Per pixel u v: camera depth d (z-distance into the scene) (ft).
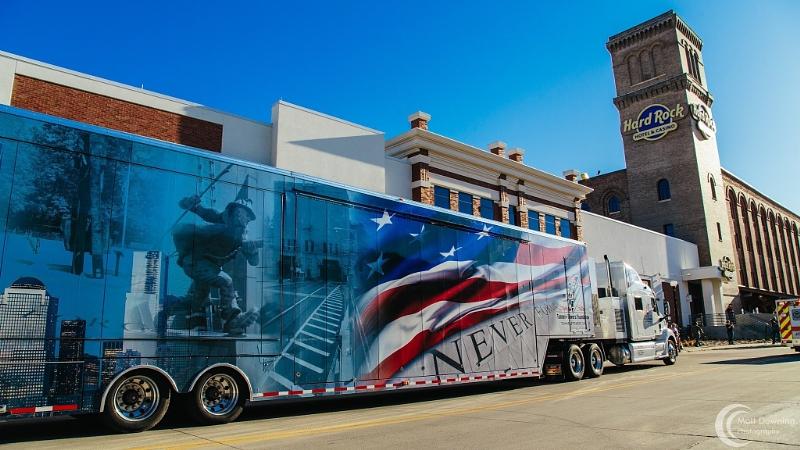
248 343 30.76
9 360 23.62
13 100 48.67
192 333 28.78
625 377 55.47
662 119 173.78
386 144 87.10
